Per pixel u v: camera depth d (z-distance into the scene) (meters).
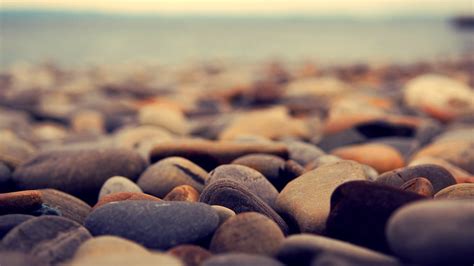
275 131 0.59
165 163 0.43
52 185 0.43
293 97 1.02
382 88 1.20
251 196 0.37
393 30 7.19
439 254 0.28
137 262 0.28
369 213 0.32
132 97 1.17
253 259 0.30
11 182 0.44
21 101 1.09
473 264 0.28
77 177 0.43
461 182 0.41
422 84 0.93
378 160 0.47
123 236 0.33
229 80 1.48
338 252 0.30
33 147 0.59
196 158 0.45
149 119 0.67
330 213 0.33
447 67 1.84
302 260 0.30
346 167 0.39
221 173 0.40
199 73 1.78
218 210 0.35
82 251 0.31
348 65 2.03
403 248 0.29
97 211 0.34
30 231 0.32
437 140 0.58
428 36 5.04
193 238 0.33
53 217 0.33
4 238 0.32
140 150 0.51
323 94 1.08
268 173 0.43
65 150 0.45
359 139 0.58
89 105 0.96
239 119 0.62
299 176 0.40
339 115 0.64
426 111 0.77
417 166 0.39
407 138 0.60
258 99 0.98
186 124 0.71
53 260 0.31
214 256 0.30
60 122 0.87
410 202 0.32
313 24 10.45
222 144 0.45
